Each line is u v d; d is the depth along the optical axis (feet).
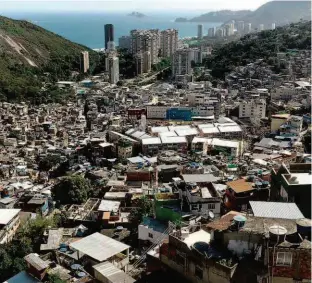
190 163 415.85
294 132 571.69
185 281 135.33
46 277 202.90
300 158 400.06
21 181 439.63
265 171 352.28
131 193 322.96
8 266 223.92
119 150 510.17
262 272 115.96
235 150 508.94
